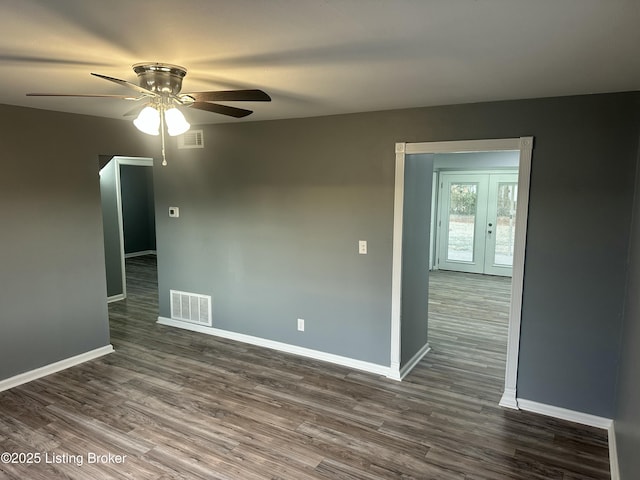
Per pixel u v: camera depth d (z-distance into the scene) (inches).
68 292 163.3
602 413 124.7
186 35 70.7
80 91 117.2
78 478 103.7
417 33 69.1
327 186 161.3
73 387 149.0
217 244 192.9
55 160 156.1
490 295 277.7
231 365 167.5
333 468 108.3
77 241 165.2
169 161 200.1
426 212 173.9
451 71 92.7
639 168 109.2
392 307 154.4
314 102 131.1
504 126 128.2
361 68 90.8
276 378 156.7
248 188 180.4
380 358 159.6
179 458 111.5
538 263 127.9
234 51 79.0
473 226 342.3
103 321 176.6
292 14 61.1
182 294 207.3
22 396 142.3
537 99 123.0
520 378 135.0
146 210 417.1
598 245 120.0
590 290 122.3
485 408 136.9
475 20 62.7
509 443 119.0
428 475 106.1
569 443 118.6
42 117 151.0
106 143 173.2
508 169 323.6
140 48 77.6
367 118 149.8
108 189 250.2
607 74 94.5
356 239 158.1
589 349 124.3
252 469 107.7
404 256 153.9
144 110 92.2
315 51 79.0
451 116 135.6
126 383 152.3
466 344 193.3
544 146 123.4
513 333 133.4
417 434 123.0
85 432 122.6
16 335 148.9
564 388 129.2
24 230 148.9
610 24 63.6
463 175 340.2
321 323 170.6
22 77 100.3
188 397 142.8
